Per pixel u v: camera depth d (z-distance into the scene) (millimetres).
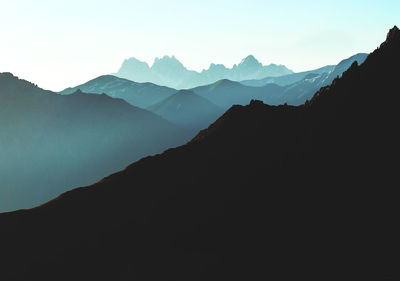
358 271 34406
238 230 50312
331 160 53688
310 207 47750
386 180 44250
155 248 52594
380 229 38438
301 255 40406
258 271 40875
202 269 45000
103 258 53000
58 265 52875
